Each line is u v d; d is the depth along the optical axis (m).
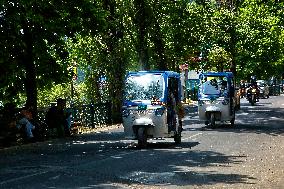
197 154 13.96
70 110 22.97
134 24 28.92
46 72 22.02
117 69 27.70
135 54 31.38
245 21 38.84
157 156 13.54
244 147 15.65
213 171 11.02
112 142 17.97
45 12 19.02
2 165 12.20
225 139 18.08
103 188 8.99
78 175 10.38
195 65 40.22
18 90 21.97
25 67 20.67
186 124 25.27
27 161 12.91
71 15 19.67
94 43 28.14
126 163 12.17
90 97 28.98
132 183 9.49
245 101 48.81
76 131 21.81
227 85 23.19
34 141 18.55
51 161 12.76
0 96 22.14
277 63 52.47
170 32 31.47
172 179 9.97
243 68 51.69
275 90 65.19
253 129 22.06
